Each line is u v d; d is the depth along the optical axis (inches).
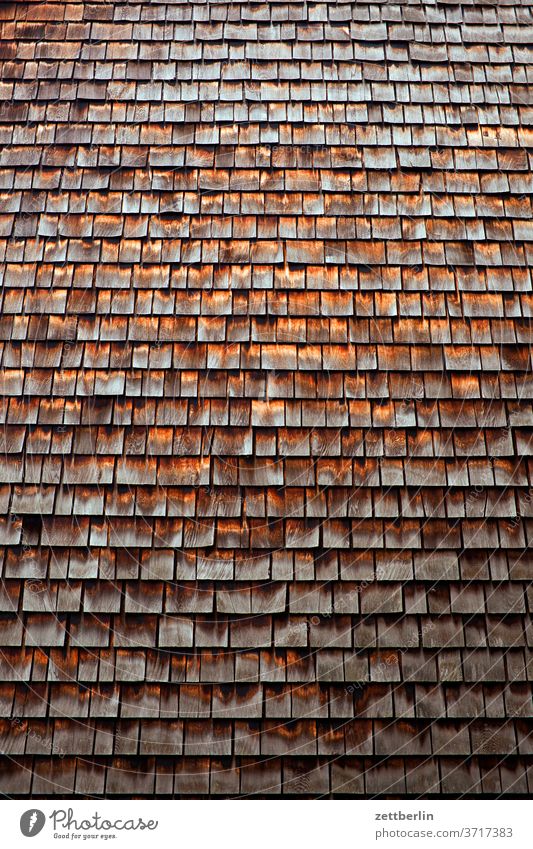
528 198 157.1
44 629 138.6
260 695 137.3
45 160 156.8
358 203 155.8
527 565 141.8
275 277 152.0
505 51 165.3
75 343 148.7
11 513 141.8
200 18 165.5
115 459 144.4
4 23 165.6
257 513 143.0
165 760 135.8
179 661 138.0
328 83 161.8
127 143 158.1
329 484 144.3
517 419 147.0
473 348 149.7
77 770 134.8
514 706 137.1
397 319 150.6
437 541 142.4
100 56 163.0
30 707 136.1
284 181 156.3
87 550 141.3
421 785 134.9
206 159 157.2
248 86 161.3
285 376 147.9
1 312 149.6
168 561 141.1
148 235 153.6
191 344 148.9
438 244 154.3
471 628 139.6
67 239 153.3
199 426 145.8
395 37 165.0
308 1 166.9
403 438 146.0
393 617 139.9
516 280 153.0
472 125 160.6
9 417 145.5
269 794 134.6
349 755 135.7
